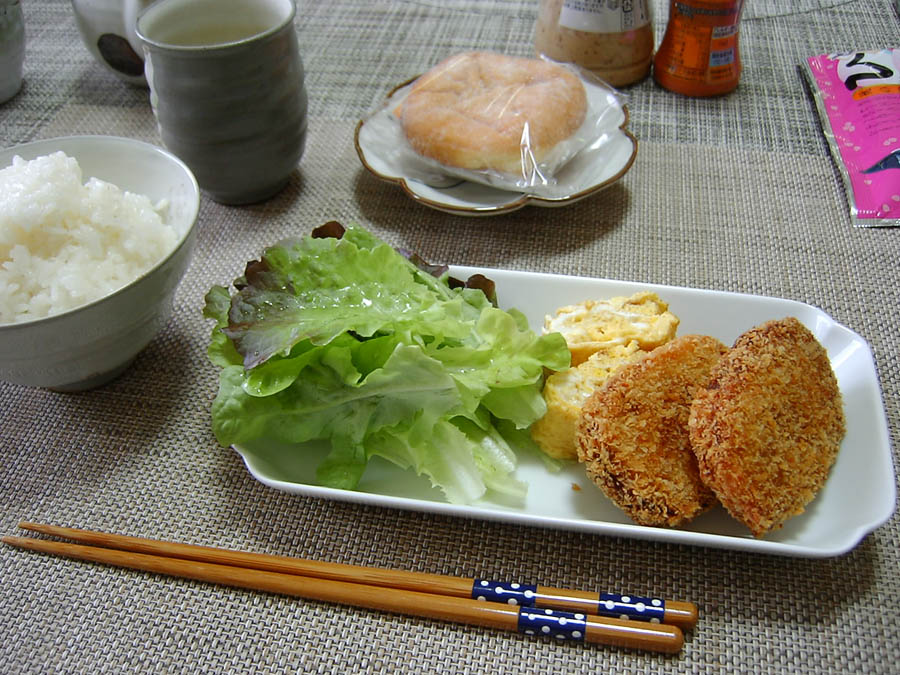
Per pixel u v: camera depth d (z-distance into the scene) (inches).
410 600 9.8
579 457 10.5
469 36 20.7
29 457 12.0
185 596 10.3
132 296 11.1
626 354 11.5
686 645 9.5
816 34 19.6
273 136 15.2
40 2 23.1
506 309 13.0
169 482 11.6
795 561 10.2
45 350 10.9
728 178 16.2
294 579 10.1
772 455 9.9
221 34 16.0
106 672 9.6
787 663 9.3
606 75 18.4
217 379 12.9
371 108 18.6
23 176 12.0
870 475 10.2
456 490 10.7
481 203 15.1
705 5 16.8
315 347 10.8
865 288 13.8
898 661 9.3
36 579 10.5
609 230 15.3
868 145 16.1
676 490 10.0
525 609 9.6
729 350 10.8
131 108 18.8
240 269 14.9
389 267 11.6
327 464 10.9
